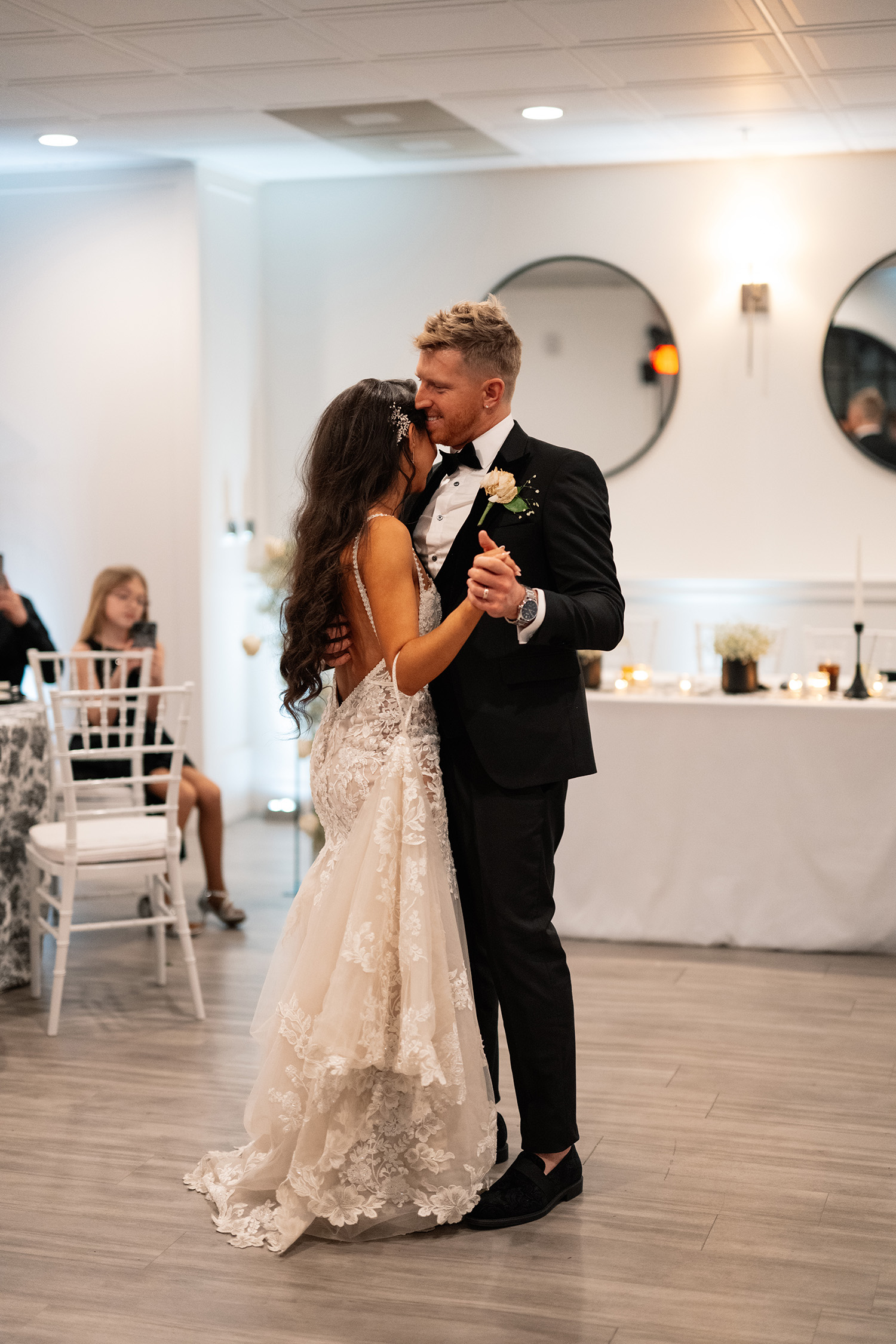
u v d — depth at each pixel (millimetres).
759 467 6199
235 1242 2445
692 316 6199
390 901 2416
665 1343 2115
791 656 6180
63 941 3586
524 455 2492
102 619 4773
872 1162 2777
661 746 4328
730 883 4320
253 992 3941
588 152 5910
